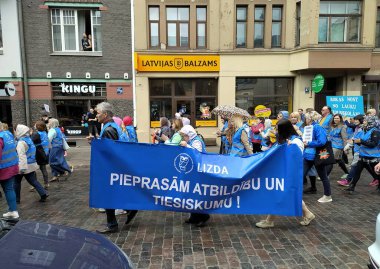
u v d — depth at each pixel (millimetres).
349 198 6246
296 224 4836
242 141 5191
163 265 3598
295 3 14016
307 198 6281
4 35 13367
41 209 5789
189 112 14664
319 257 3748
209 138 14617
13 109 13656
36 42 13633
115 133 4586
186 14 14266
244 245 4102
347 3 13820
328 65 13500
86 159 11383
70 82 14000
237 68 14266
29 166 6047
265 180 4453
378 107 14930
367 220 4980
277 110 14820
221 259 3727
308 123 6414
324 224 4820
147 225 4867
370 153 6367
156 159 4410
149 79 14344
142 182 4418
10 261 2004
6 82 13594
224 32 14109
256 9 14336
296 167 4434
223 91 14367
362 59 13539
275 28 14477
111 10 13820
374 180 7262
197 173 4402
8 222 2639
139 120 14258
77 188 7438
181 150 4398
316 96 15047
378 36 14531
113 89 14125
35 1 13492
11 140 5172
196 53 14125
